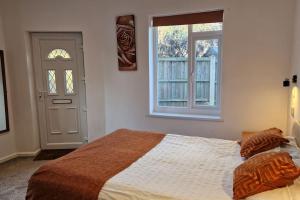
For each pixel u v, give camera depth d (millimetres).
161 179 1908
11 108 3986
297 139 2441
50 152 4223
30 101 4016
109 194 1768
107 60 3920
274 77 3049
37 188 1979
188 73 3633
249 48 3102
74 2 3889
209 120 3420
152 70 3773
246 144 2318
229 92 3271
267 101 3117
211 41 3461
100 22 3875
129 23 3668
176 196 1674
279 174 1633
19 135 4062
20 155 4086
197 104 3666
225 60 3230
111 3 3748
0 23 3766
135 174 1983
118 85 3912
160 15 3543
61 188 1890
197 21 3359
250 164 1782
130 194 1742
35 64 4098
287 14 2891
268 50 3027
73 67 4172
